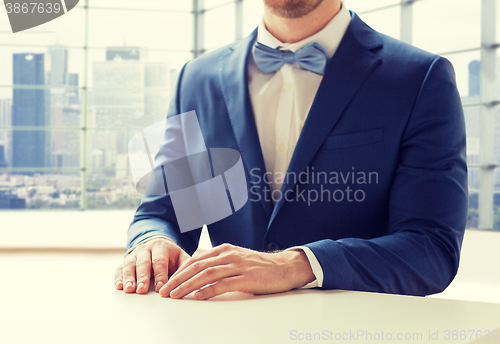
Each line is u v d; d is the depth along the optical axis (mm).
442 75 925
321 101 955
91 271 759
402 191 883
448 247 811
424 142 895
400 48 989
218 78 1104
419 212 848
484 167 6758
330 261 657
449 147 888
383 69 963
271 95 1045
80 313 478
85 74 9008
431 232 818
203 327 422
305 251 663
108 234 6844
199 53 9094
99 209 9148
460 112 936
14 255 5539
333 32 1014
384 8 7234
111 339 383
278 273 614
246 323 438
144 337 388
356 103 947
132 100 9086
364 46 998
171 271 732
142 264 687
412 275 730
